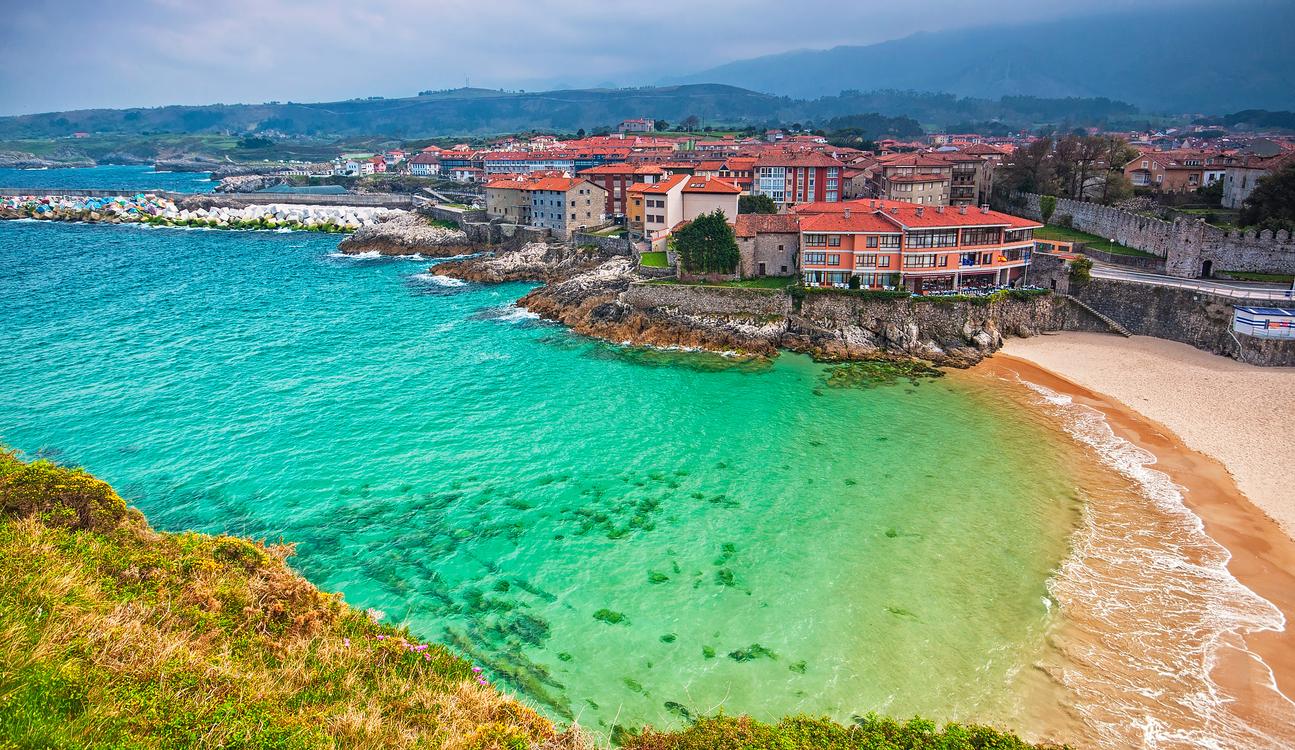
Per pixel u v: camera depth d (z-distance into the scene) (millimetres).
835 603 35875
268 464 50219
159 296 104750
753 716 29125
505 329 86250
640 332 81250
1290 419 54344
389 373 70062
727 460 51125
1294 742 27547
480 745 20875
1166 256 82375
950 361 71625
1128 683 30453
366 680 23766
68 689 17953
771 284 84562
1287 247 75188
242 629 24812
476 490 46906
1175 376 64375
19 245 154250
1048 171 112625
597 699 30031
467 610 35406
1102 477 47625
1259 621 33781
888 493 46219
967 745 23656
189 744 17750
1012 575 37625
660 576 38125
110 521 29578
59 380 66812
